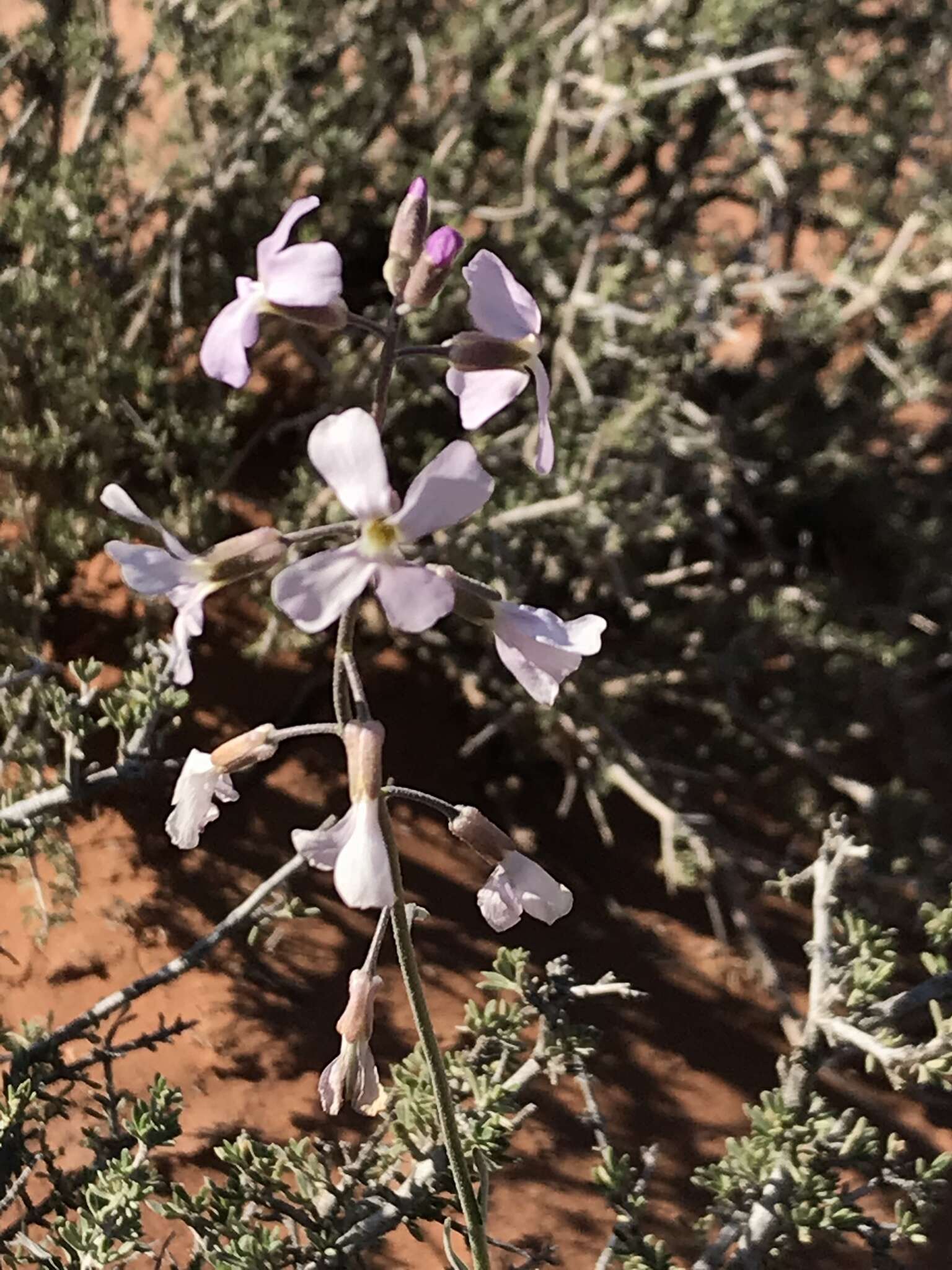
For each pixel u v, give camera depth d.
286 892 0.29
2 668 0.33
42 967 0.29
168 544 0.17
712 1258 0.23
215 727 0.35
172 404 0.35
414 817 0.35
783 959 0.34
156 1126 0.22
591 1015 0.32
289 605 0.15
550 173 0.39
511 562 0.35
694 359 0.37
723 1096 0.31
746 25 0.37
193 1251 0.23
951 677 0.44
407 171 0.42
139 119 0.49
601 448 0.36
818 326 0.38
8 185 0.37
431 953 0.32
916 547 0.43
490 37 0.40
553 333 0.40
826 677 0.40
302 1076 0.29
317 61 0.40
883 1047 0.24
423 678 0.38
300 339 0.39
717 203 0.55
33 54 0.36
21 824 0.26
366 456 0.15
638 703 0.38
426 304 0.17
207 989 0.30
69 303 0.34
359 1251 0.22
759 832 0.37
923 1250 0.28
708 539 0.40
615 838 0.36
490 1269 0.21
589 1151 0.29
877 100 0.44
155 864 0.32
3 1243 0.22
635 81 0.36
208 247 0.39
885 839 0.36
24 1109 0.22
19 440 0.34
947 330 0.45
